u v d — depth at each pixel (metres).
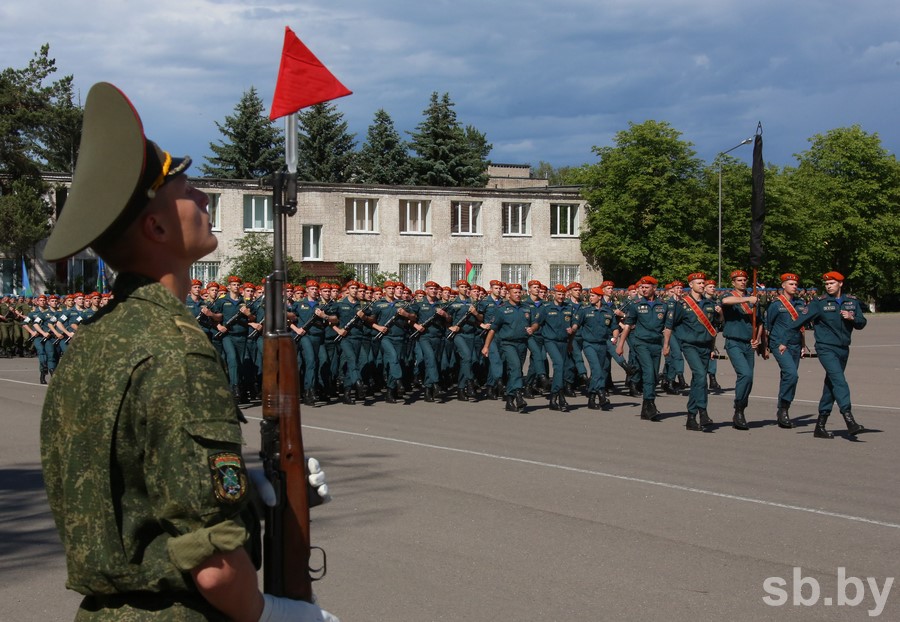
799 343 15.61
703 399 12.73
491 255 50.38
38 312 21.75
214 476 1.91
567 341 15.82
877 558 6.43
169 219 2.13
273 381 2.32
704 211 54.53
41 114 41.25
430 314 17.48
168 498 1.90
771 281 58.06
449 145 65.62
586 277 53.78
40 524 7.54
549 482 8.96
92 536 1.99
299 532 2.28
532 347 16.84
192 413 1.92
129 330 2.01
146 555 1.98
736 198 54.91
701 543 6.77
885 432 12.47
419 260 48.44
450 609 5.36
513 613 5.29
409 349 18.55
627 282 55.22
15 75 42.16
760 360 26.27
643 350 13.93
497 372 16.44
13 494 8.67
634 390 17.52
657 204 53.31
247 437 11.88
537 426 13.21
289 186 2.47
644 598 5.56
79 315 21.34
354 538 6.91
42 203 40.88
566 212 53.09
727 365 24.66
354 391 18.09
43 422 2.12
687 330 12.80
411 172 65.94
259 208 44.34
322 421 13.86
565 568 6.15
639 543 6.77
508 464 9.95
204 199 2.26
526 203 51.44
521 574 6.02
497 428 12.98
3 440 11.86
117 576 1.97
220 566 1.92
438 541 6.82
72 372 2.05
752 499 8.23
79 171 2.10
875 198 66.00
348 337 16.64
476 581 5.88
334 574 6.03
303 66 2.59
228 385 2.04
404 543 6.77
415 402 16.89
